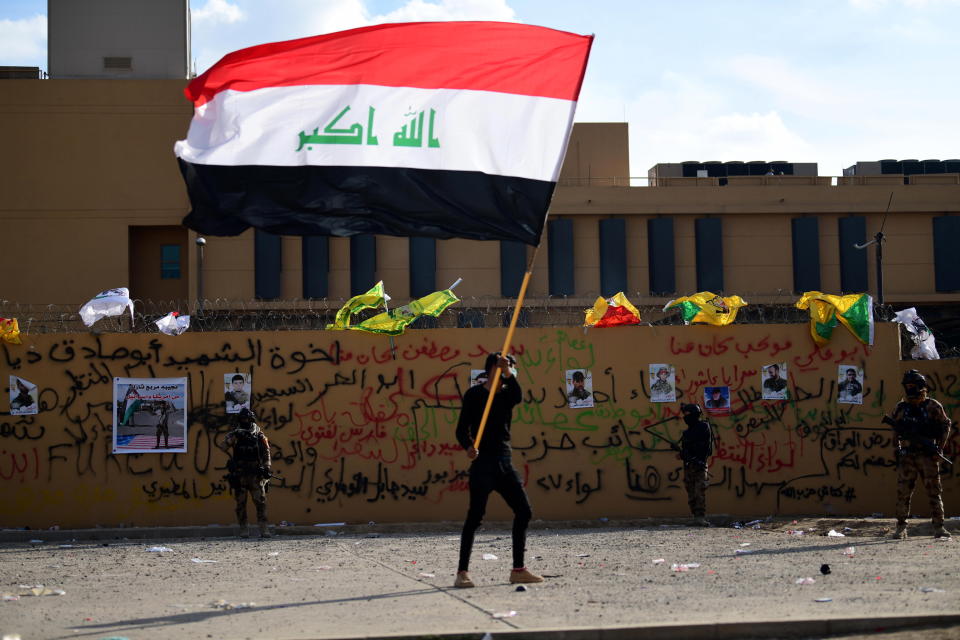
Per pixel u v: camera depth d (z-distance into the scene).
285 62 8.53
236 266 47.03
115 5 48.53
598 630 5.96
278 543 12.23
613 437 14.59
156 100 47.47
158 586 8.45
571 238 49.06
